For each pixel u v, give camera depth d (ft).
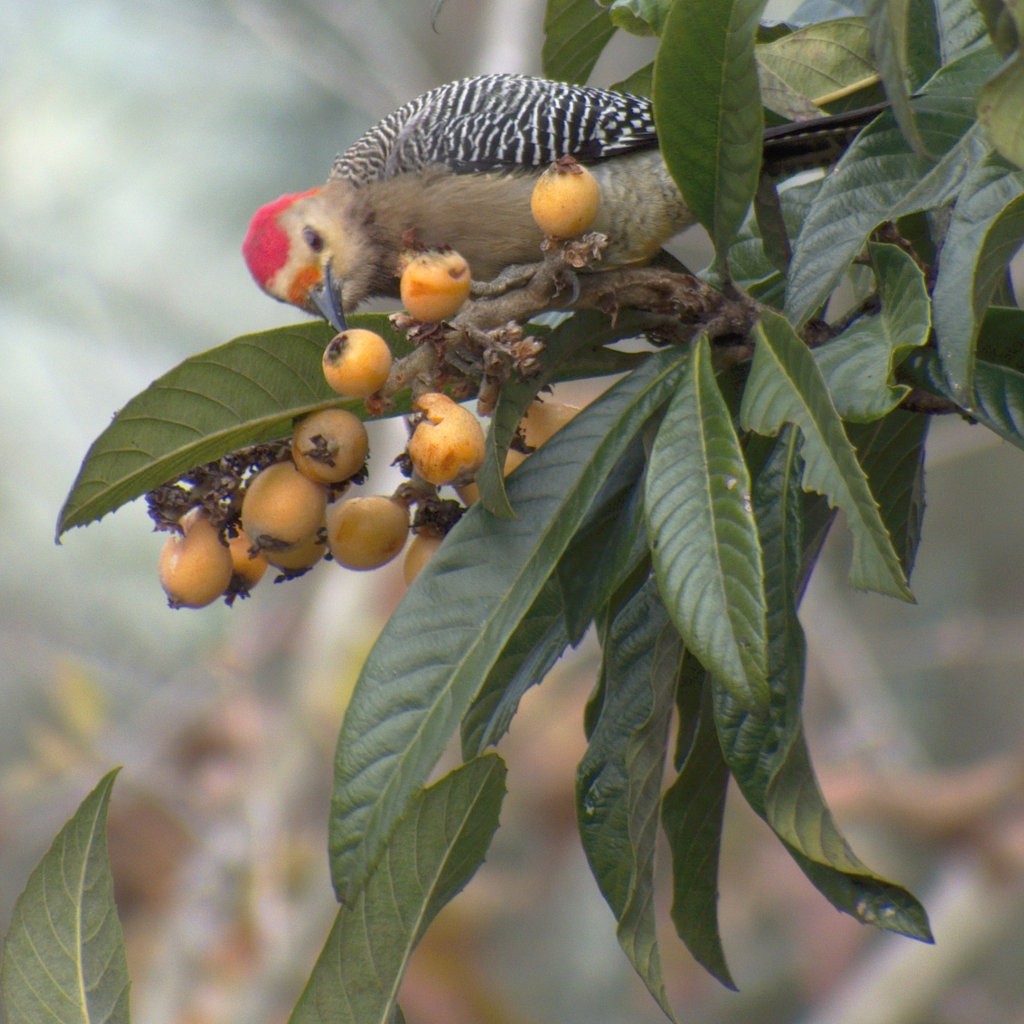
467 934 25.48
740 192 16.33
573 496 16.25
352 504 16.44
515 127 17.40
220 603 31.73
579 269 16.38
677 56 16.25
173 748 27.14
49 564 31.60
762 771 16.24
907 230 16.55
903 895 16.28
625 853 16.34
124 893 26.30
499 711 16.40
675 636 16.37
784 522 16.30
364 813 16.16
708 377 16.16
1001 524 35.06
